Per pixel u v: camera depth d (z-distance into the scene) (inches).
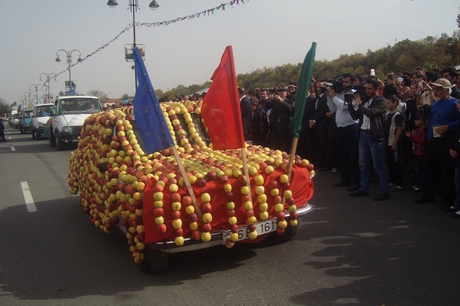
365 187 285.1
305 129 387.9
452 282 155.1
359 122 283.6
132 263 191.3
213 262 186.7
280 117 394.3
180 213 159.0
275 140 410.0
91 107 706.2
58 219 272.2
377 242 200.1
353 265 174.9
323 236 212.8
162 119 162.7
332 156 374.9
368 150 279.3
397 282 156.9
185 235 161.9
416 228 216.8
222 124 170.6
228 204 165.6
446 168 241.3
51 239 231.8
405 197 279.6
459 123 221.5
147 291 160.6
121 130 205.5
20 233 244.5
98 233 240.2
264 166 178.1
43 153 649.6
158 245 158.2
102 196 198.8
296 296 149.8
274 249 198.8
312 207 197.0
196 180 162.9
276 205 177.8
